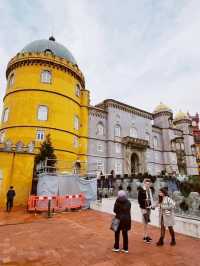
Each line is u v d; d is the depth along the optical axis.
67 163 27.44
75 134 30.58
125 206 7.29
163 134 47.72
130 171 35.22
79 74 33.09
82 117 33.19
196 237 8.92
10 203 15.05
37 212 14.63
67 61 31.20
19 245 7.78
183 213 10.42
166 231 10.16
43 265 6.04
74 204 16.05
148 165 40.75
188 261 6.42
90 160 32.19
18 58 29.48
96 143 33.88
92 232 9.66
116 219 7.23
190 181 15.73
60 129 27.81
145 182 8.97
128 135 38.44
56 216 13.53
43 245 7.79
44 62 29.39
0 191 16.48
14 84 28.80
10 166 17.38
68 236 9.00
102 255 6.82
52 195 15.98
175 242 8.17
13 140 25.62
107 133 35.75
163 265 6.11
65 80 30.42
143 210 8.60
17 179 17.39
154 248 7.55
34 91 27.84
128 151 36.16
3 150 17.33
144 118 43.12
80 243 8.04
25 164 18.03
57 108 28.41
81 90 34.59
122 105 39.22
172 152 46.75
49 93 28.39
